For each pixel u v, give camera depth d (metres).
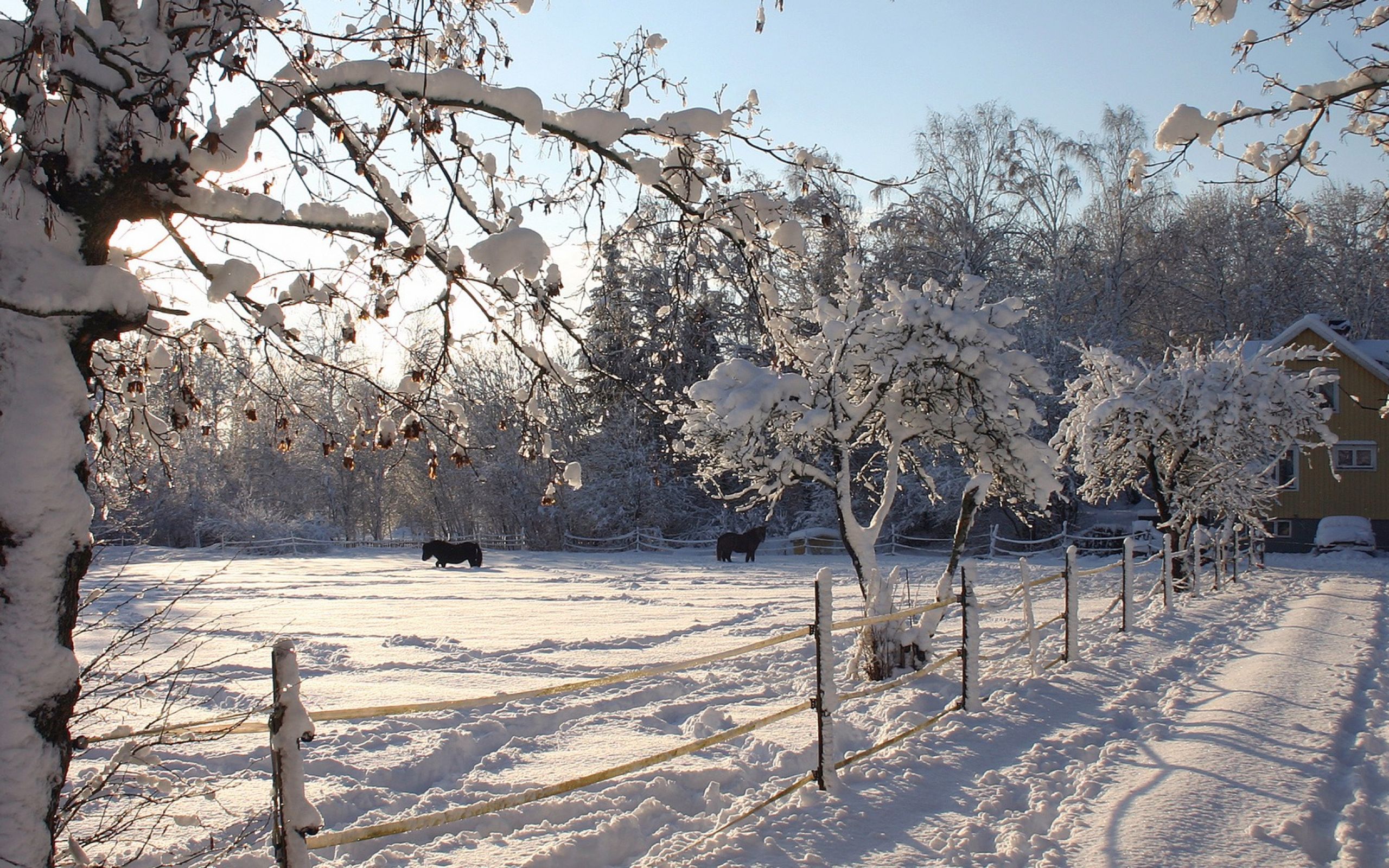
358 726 9.19
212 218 4.43
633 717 9.91
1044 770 7.36
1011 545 37.91
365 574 31.59
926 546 41.00
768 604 20.84
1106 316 40.31
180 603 21.02
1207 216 40.94
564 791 5.02
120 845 5.77
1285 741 7.94
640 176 5.19
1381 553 33.03
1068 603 11.72
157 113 3.95
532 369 5.48
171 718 9.13
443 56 5.26
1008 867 5.47
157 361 5.43
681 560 37.31
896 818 6.31
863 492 41.56
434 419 5.34
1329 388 34.62
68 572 3.83
